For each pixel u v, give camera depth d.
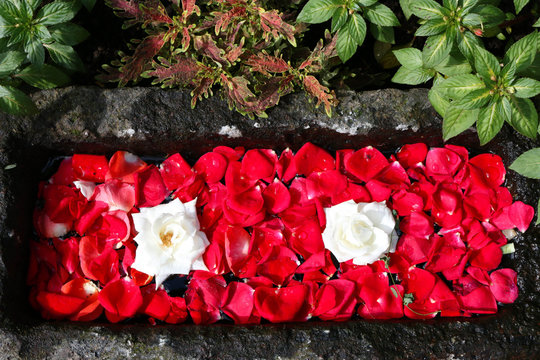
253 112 0.89
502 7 0.98
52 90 0.88
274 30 0.86
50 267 0.90
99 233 0.90
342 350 0.84
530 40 0.81
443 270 0.91
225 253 0.90
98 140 0.89
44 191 0.91
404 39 0.99
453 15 0.83
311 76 0.88
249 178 0.91
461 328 0.86
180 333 0.85
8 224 0.86
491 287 0.90
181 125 0.88
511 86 0.82
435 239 0.91
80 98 0.88
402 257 0.91
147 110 0.88
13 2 0.88
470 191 0.92
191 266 0.89
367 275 0.90
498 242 0.91
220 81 0.88
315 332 0.85
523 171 0.85
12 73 0.88
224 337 0.85
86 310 0.88
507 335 0.85
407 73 0.90
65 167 0.92
